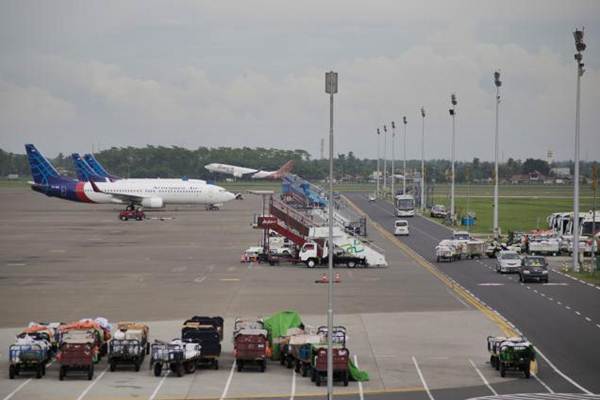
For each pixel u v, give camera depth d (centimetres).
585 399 11969
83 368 13200
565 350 15250
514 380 13188
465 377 13388
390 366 14112
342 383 13025
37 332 14400
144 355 14550
